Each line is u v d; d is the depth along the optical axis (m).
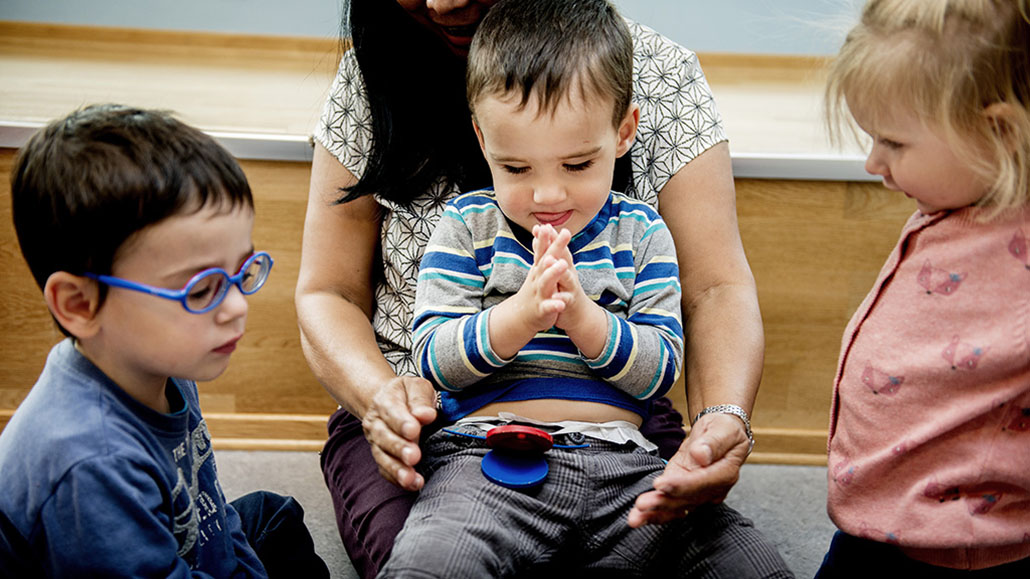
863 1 0.91
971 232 0.84
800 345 1.76
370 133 1.21
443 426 1.08
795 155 1.65
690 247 1.20
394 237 1.21
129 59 2.45
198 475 1.00
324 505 1.59
